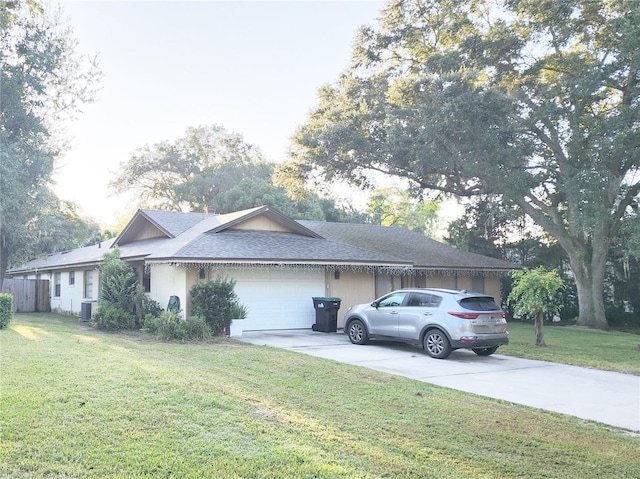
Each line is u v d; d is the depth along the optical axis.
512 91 24.92
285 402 7.48
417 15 27.34
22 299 28.23
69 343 12.56
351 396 8.10
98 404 6.72
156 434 5.72
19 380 7.88
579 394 9.19
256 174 53.78
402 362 12.07
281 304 18.84
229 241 18.16
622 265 28.70
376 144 25.19
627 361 13.30
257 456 5.19
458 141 22.91
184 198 52.94
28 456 4.95
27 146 25.27
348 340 15.96
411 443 5.95
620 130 21.02
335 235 26.34
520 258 32.44
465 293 13.24
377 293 22.55
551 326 25.97
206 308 16.14
